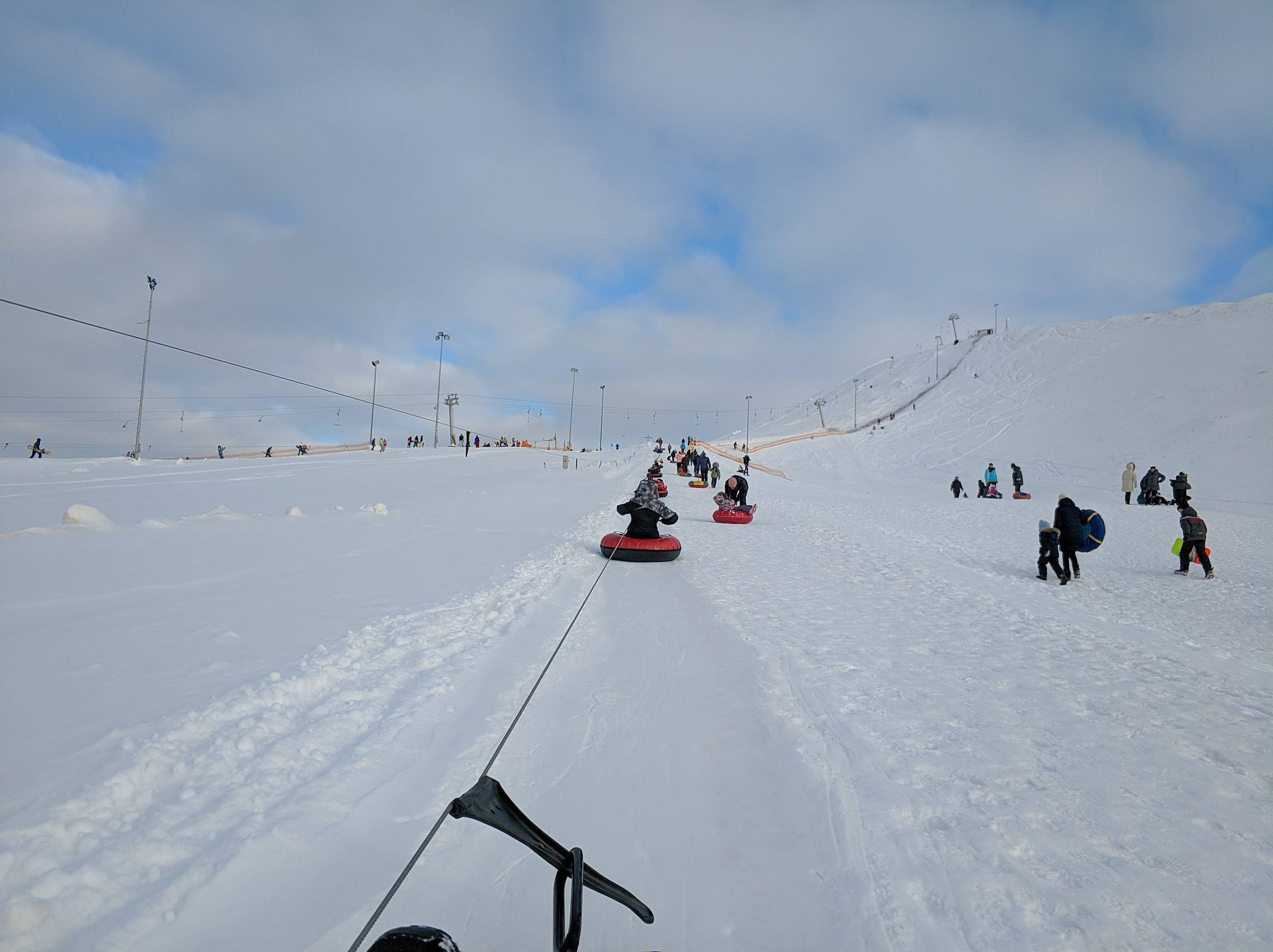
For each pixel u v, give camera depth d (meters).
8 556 8.04
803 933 2.61
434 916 2.57
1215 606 10.48
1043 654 6.68
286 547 10.02
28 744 3.35
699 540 15.95
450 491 24.20
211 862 2.67
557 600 8.23
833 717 4.83
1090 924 2.70
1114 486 49.28
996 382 106.50
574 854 1.97
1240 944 2.61
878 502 31.50
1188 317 109.88
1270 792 3.87
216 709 3.86
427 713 4.41
